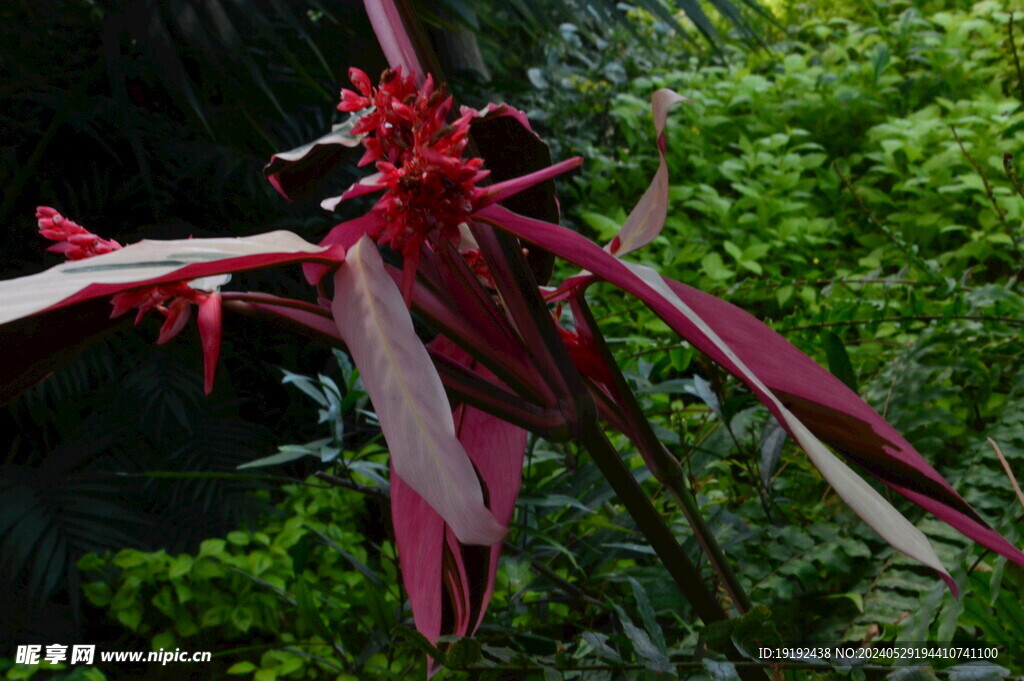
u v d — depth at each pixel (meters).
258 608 2.52
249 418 3.35
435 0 3.09
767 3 6.71
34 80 3.10
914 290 2.06
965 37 5.36
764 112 5.39
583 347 1.06
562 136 5.56
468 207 0.94
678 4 2.61
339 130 1.04
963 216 4.09
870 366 2.22
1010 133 1.81
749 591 1.51
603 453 1.03
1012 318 1.89
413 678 1.83
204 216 3.39
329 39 3.22
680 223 4.44
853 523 1.61
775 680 1.05
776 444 1.68
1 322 0.83
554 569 1.87
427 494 0.87
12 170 3.00
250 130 3.05
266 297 0.97
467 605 1.14
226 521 2.90
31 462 3.14
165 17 2.70
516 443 1.14
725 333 1.06
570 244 0.95
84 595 2.83
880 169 4.46
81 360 2.89
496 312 1.01
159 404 3.01
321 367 3.35
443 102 0.94
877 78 5.13
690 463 1.80
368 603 1.64
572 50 5.70
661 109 0.98
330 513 2.85
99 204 3.12
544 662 1.09
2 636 2.62
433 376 0.89
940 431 1.71
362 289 0.92
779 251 4.22
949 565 1.34
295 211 3.31
